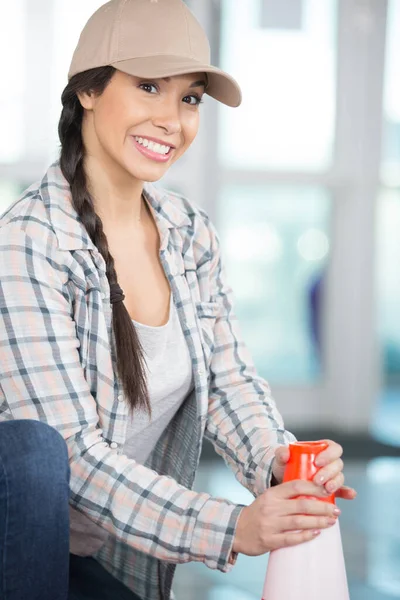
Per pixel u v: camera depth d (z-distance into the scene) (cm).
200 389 201
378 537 415
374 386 639
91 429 178
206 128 613
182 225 212
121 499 169
